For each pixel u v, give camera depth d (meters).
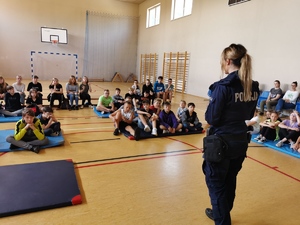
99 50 13.67
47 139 3.22
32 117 3.04
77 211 1.86
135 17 14.12
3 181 2.14
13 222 1.69
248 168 2.89
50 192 2.01
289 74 6.07
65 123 4.57
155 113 4.44
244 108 1.41
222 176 1.44
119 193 2.17
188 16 9.77
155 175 2.57
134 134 3.73
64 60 13.02
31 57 12.36
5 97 4.82
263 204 2.12
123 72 14.52
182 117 4.39
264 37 6.66
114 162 2.85
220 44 8.17
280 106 5.84
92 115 5.38
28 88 5.96
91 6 13.04
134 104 5.62
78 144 3.41
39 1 12.00
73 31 12.91
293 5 5.89
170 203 2.05
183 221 1.82
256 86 1.50
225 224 1.46
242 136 1.43
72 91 6.11
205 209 1.98
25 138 3.10
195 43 9.44
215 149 1.38
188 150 3.41
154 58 12.53
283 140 3.73
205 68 8.95
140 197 2.12
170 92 7.59
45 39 12.42
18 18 11.78
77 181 2.29
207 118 1.43
